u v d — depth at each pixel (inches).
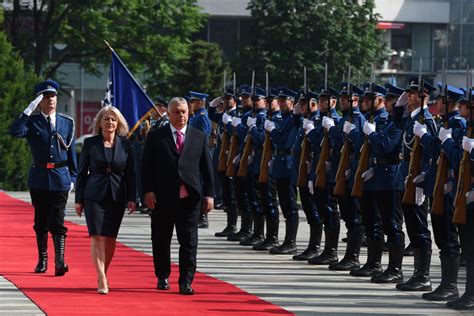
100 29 3440.0
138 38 3491.6
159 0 3479.3
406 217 992.2
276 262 1192.2
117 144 958.4
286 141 1259.8
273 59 3112.7
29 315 820.0
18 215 1732.3
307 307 877.2
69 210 1893.5
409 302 921.5
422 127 959.0
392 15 4751.5
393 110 1030.4
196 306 869.2
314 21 3088.1
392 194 1033.5
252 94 1347.2
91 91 4849.9
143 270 1094.4
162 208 941.2
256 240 1366.9
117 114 965.2
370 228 1080.8
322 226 1218.0
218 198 1943.9
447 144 903.7
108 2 3412.9
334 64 3085.6
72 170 1066.1
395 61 4658.0
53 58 4399.6
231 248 1334.9
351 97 1118.4
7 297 907.4
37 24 3442.4
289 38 3093.0
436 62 4749.0
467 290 893.8
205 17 3624.5
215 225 1654.8
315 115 1216.8
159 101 1766.7
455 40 4731.8
